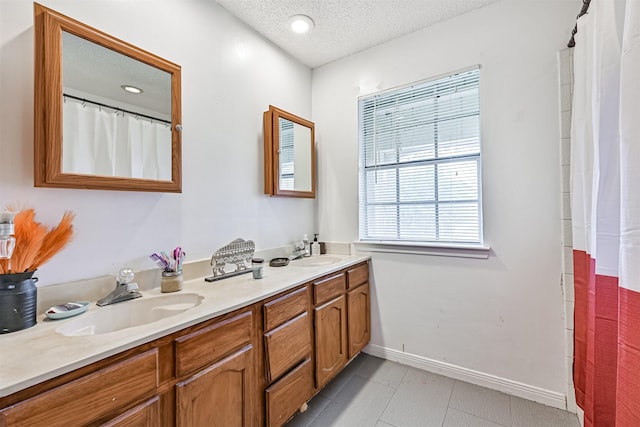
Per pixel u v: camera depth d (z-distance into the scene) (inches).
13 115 42.8
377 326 92.9
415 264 86.3
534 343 70.4
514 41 72.4
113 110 51.3
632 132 28.7
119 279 50.7
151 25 59.6
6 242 36.7
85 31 47.5
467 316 78.7
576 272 57.6
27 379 27.1
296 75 98.9
